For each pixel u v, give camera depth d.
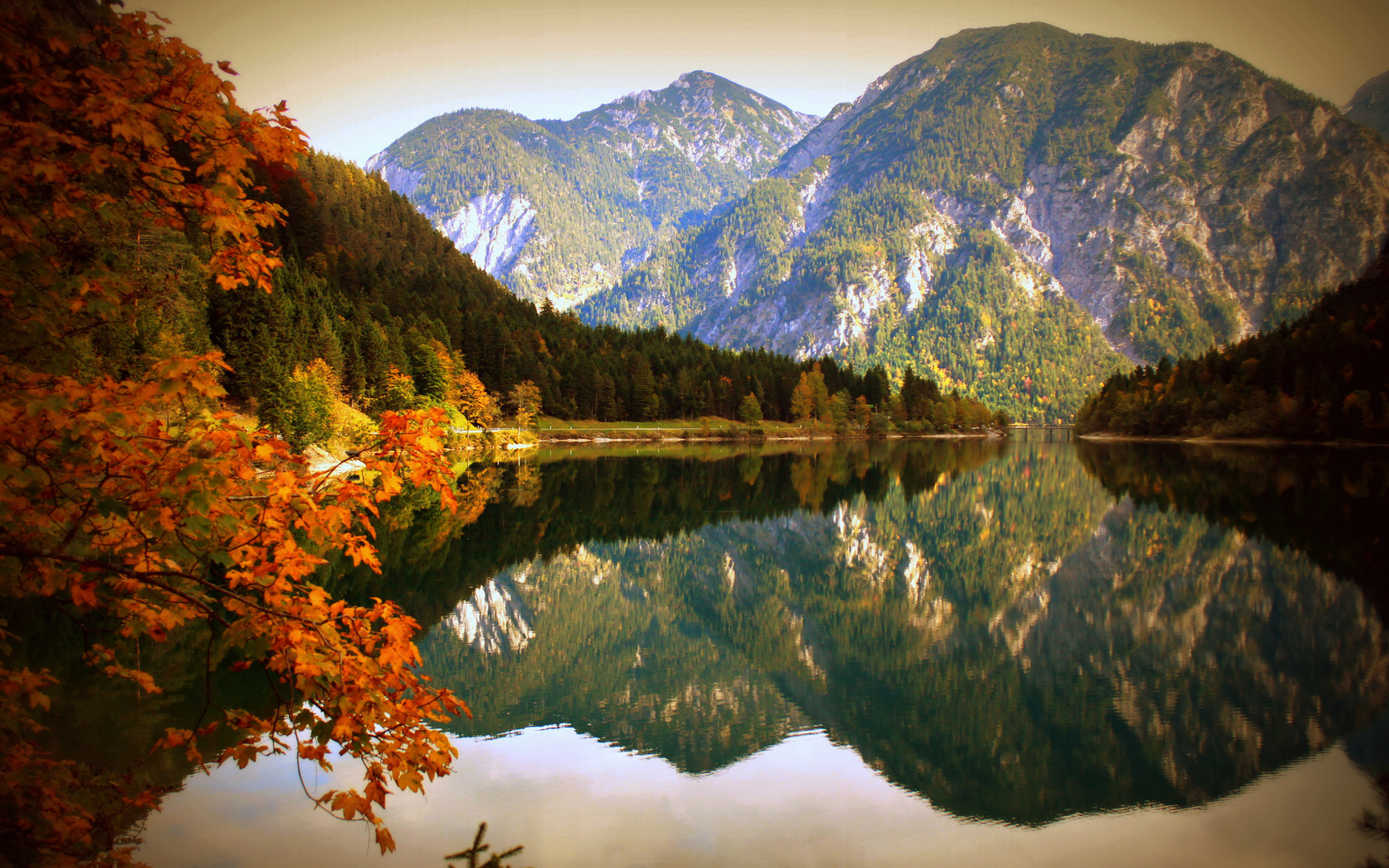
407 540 42.06
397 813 13.49
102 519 5.97
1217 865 13.35
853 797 15.33
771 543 46.16
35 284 6.40
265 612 6.23
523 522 49.62
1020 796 15.62
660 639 27.50
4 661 18.91
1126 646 26.88
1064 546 44.84
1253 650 25.98
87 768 13.73
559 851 12.59
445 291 162.88
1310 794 15.95
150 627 6.34
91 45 5.82
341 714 6.35
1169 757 17.77
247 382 70.94
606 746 17.53
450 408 106.81
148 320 36.06
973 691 22.42
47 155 5.91
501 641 26.09
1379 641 26.73
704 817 14.18
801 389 173.50
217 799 13.36
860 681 23.36
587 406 151.62
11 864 6.97
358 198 197.62
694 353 181.88
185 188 6.23
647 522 52.03
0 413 4.96
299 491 6.10
